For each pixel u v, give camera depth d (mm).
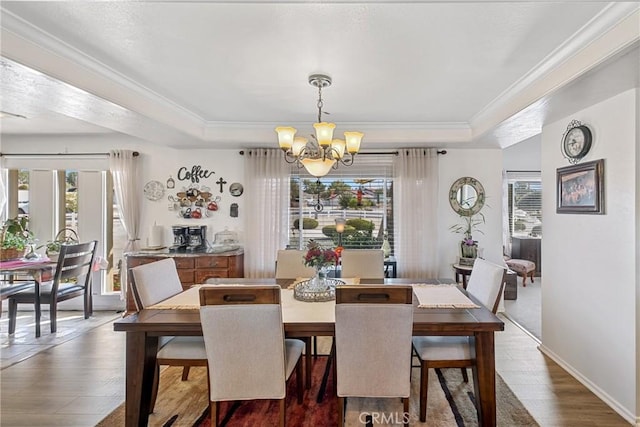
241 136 3676
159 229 4211
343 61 2113
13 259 3906
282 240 4102
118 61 2133
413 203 4035
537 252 6121
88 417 2115
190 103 2965
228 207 4250
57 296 3582
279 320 1747
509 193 6273
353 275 3121
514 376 2580
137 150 4281
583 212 2438
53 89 2113
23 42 1766
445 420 2061
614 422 2039
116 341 3314
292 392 2398
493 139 3555
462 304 2158
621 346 2129
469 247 4012
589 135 2381
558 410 2156
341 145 2395
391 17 1630
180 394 2375
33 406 2232
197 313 2029
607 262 2240
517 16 1612
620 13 1533
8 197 4328
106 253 4375
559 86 2035
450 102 2898
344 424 2035
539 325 3678
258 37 1833
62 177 4363
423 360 2053
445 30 1743
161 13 1618
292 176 4324
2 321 3953
